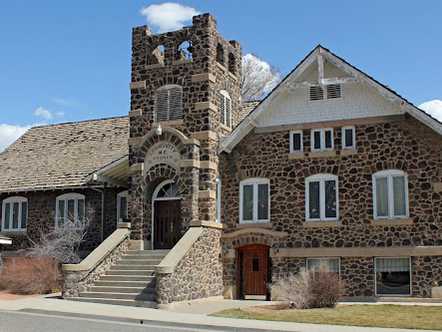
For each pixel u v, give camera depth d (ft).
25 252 97.40
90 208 98.02
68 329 48.29
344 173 78.23
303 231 79.05
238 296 82.23
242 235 81.82
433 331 48.14
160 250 80.43
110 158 100.68
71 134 114.42
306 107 81.51
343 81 77.66
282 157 81.66
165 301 66.95
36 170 105.40
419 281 72.69
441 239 72.38
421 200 73.97
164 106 85.25
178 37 85.76
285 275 78.89
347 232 76.79
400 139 76.02
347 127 79.10
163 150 83.35
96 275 75.82
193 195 80.23
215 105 84.12
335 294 65.87
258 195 82.48
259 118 83.56
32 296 78.79
